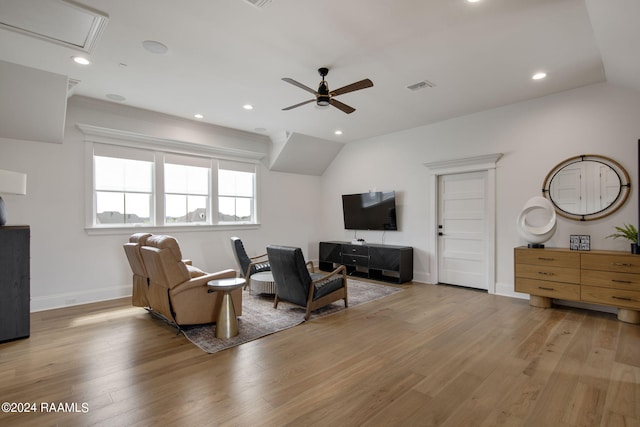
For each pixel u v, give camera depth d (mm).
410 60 3152
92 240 4324
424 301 4273
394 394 2053
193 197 5445
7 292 2893
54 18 2400
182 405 1933
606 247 3736
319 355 2635
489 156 4609
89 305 4109
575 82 3742
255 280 4426
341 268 3947
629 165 3598
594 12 2242
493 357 2568
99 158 4496
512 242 4484
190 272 3410
